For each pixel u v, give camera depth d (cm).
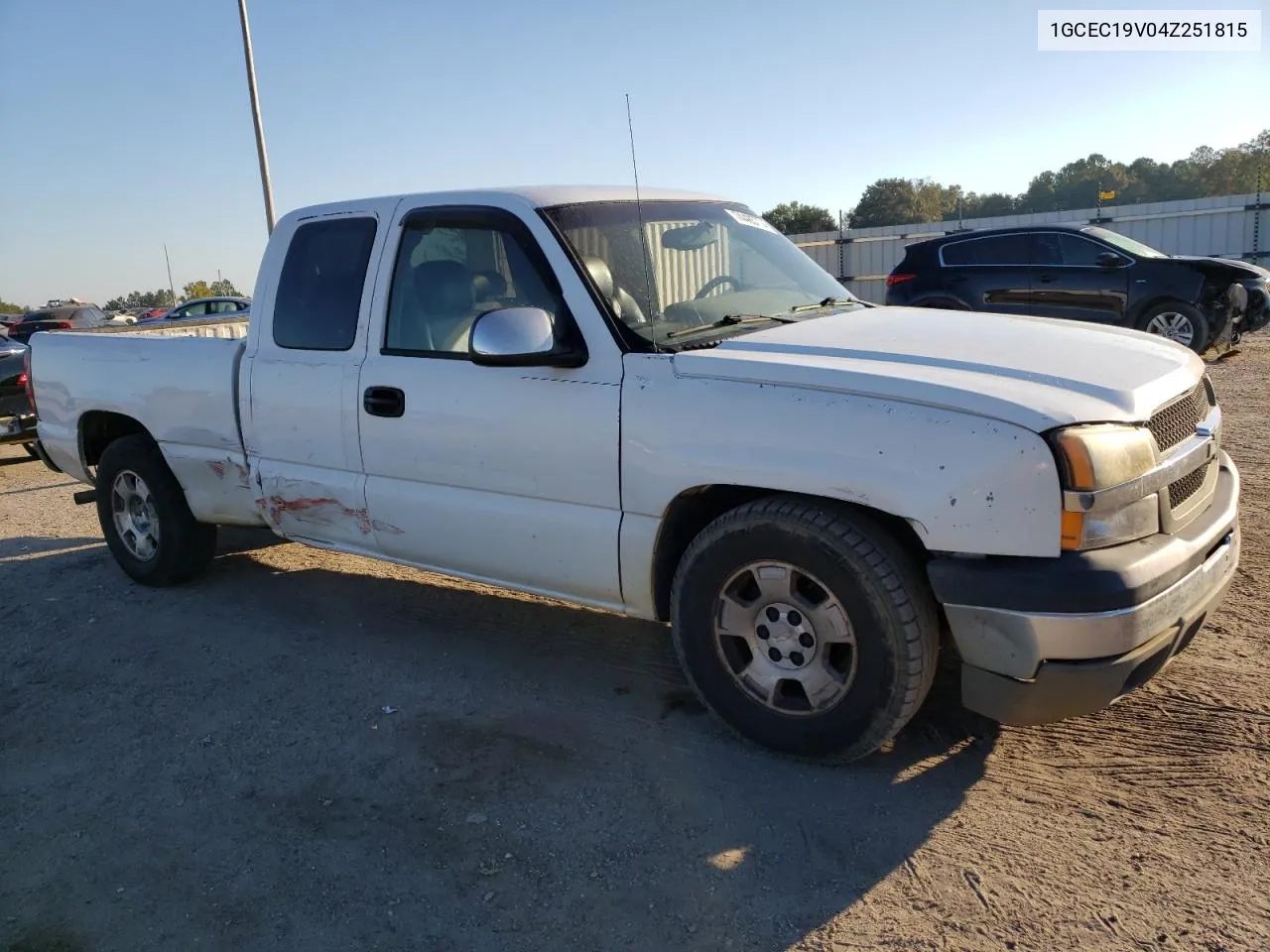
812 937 251
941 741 342
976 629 284
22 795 339
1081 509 270
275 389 446
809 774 326
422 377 393
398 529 416
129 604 527
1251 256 1966
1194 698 357
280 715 388
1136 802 300
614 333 346
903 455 287
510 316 337
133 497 545
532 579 383
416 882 280
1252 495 604
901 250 2255
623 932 256
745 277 417
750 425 312
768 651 327
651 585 351
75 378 552
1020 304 1271
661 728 362
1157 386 308
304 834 306
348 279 426
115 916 272
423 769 341
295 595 527
